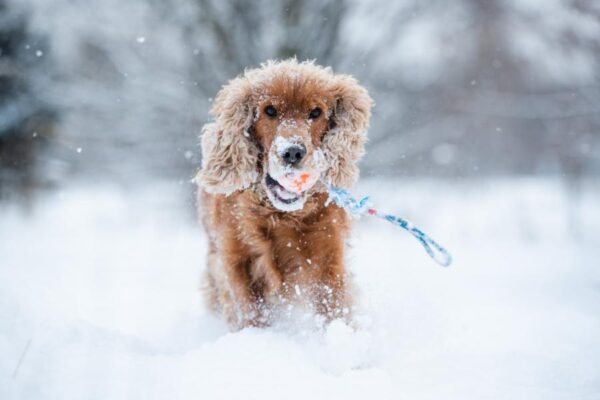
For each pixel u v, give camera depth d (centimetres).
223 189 425
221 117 429
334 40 1241
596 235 1387
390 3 1297
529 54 1884
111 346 386
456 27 1952
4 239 1070
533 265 934
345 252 440
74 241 1122
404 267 744
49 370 328
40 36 1411
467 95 1975
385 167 1430
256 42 1238
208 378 331
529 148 2408
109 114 1392
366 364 376
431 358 385
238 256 429
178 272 834
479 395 319
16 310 427
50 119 1454
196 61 1266
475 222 1644
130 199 1540
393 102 1428
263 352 367
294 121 411
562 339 439
